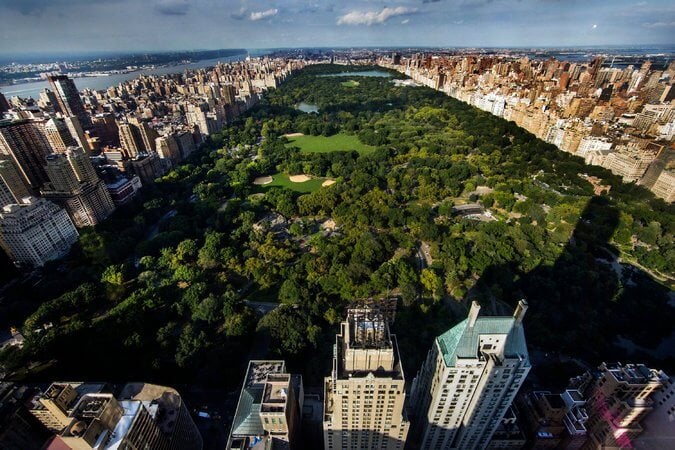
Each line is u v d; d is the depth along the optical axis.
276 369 164.50
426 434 163.75
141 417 139.25
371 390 131.62
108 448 127.12
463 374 136.50
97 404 136.50
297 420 169.12
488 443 171.62
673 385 154.50
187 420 173.88
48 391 158.75
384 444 155.38
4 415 161.00
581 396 180.25
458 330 138.12
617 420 161.62
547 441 175.50
